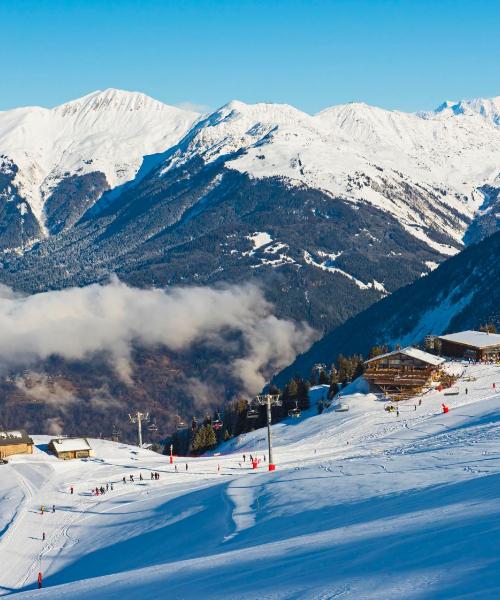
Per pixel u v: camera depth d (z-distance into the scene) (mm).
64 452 112688
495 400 103875
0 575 61031
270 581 29688
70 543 67562
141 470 98875
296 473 73250
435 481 57719
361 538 35688
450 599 21422
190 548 54031
